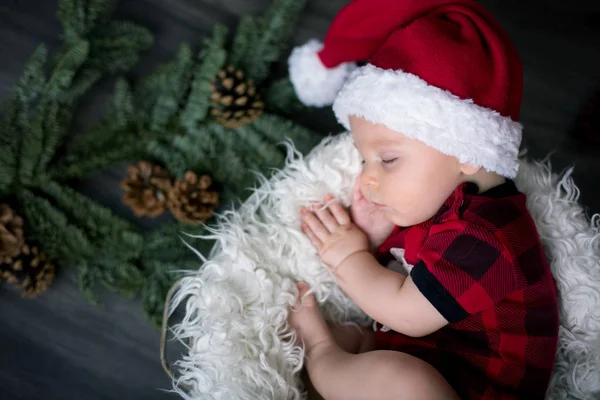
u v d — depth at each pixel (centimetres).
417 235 94
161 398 130
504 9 135
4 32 122
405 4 85
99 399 130
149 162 114
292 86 119
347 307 106
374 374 88
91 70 111
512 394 88
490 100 81
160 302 114
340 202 105
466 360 89
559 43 135
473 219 85
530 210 103
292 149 105
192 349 95
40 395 129
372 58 88
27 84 105
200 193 112
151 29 125
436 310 86
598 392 97
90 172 116
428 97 78
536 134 134
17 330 128
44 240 111
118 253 114
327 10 130
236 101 108
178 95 112
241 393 90
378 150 85
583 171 134
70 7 107
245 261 97
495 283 83
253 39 116
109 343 130
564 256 99
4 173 106
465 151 80
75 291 127
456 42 80
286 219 103
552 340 91
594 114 130
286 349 96
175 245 116
